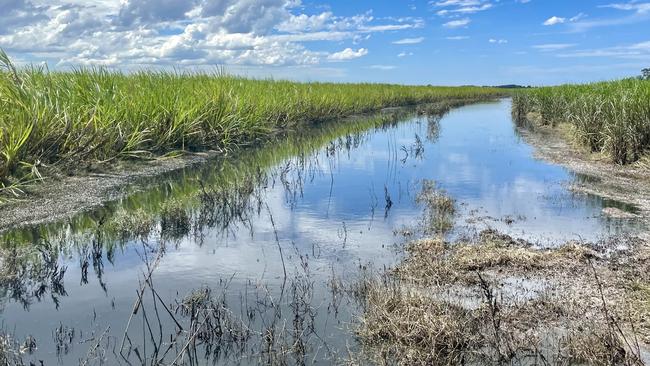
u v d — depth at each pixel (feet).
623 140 33.40
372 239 19.71
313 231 20.75
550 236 19.99
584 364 11.46
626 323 12.92
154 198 25.23
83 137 29.40
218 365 11.34
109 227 20.67
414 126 64.28
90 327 12.86
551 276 15.96
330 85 93.40
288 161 36.86
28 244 18.60
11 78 30.89
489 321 12.92
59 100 31.40
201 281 15.72
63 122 28.73
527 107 80.64
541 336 12.50
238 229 20.93
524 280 15.69
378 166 35.65
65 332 12.60
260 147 42.63
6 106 27.37
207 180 29.84
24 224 20.54
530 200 25.71
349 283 15.47
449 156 40.09
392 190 28.02
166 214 22.34
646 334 12.40
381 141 49.32
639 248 18.47
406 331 12.23
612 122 36.09
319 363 11.46
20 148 25.32
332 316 13.56
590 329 12.35
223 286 15.33
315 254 18.10
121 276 16.05
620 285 15.15
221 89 43.37
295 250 18.52
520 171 33.40
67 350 11.76
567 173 32.14
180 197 25.63
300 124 58.13
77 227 20.56
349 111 76.07
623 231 20.57
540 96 71.26
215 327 12.59
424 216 22.70
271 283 15.60
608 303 13.99
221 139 40.55
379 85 123.95
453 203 24.85
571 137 45.80
